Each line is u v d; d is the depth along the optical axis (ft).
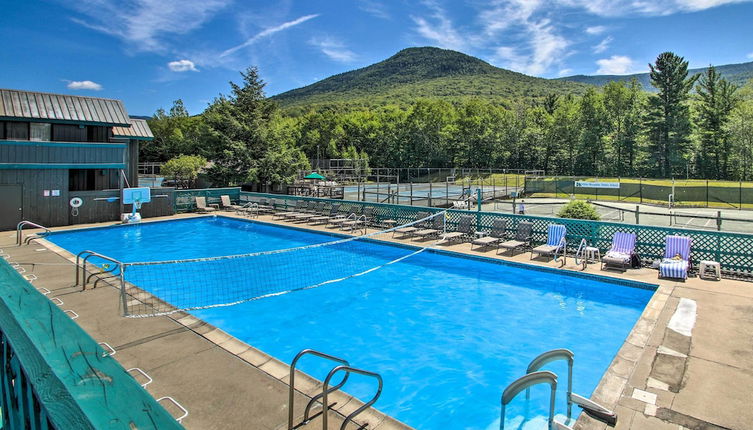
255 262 47.96
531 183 133.90
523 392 21.27
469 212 53.11
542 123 281.13
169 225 70.28
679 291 32.60
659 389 18.71
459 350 26.40
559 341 27.55
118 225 66.18
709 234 37.81
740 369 20.40
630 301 35.17
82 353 6.06
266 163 138.21
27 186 61.11
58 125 68.69
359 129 282.77
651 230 40.88
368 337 28.32
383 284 39.68
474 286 39.14
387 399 21.13
